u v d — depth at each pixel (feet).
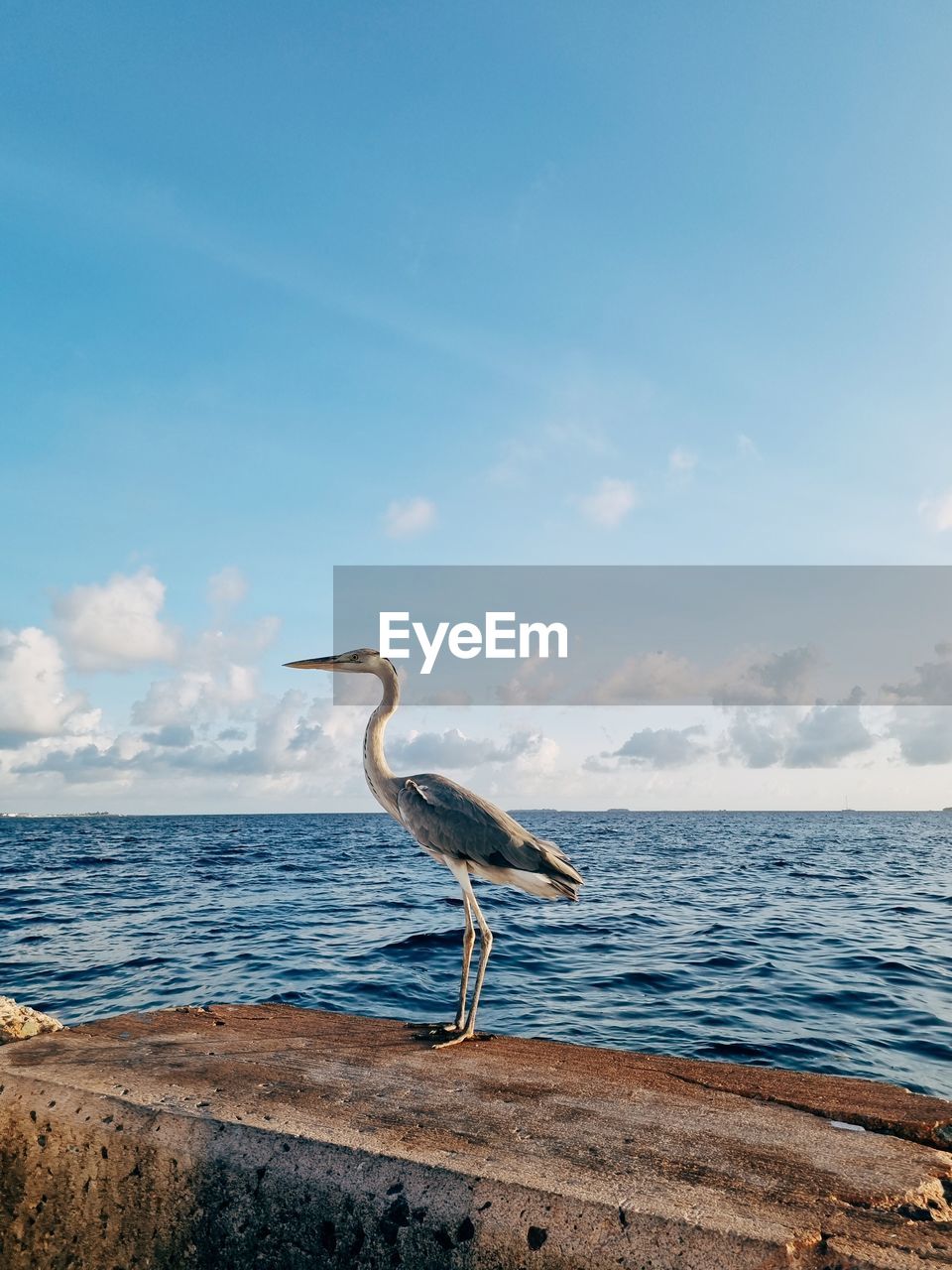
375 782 20.65
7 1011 15.80
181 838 190.08
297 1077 12.54
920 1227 8.43
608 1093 12.21
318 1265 9.52
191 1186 10.34
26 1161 11.27
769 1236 8.09
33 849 139.54
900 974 36.86
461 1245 8.88
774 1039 27.78
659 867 97.71
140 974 37.40
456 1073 13.04
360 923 51.96
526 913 56.65
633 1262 8.24
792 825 358.23
